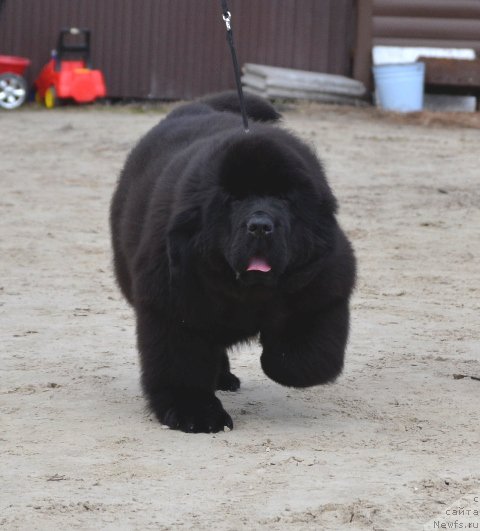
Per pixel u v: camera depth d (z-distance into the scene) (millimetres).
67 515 6496
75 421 8586
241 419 8797
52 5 34875
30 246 16797
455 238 17781
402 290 14359
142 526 6316
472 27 33625
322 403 9312
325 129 28609
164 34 34625
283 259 7664
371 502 6684
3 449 7816
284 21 34438
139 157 9805
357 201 20547
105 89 34281
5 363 10477
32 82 35344
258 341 8930
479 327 12453
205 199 7859
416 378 10164
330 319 8414
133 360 10703
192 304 8141
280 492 6875
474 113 32188
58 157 24859
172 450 7812
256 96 10852
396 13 33688
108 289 14164
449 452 7828
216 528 6281
